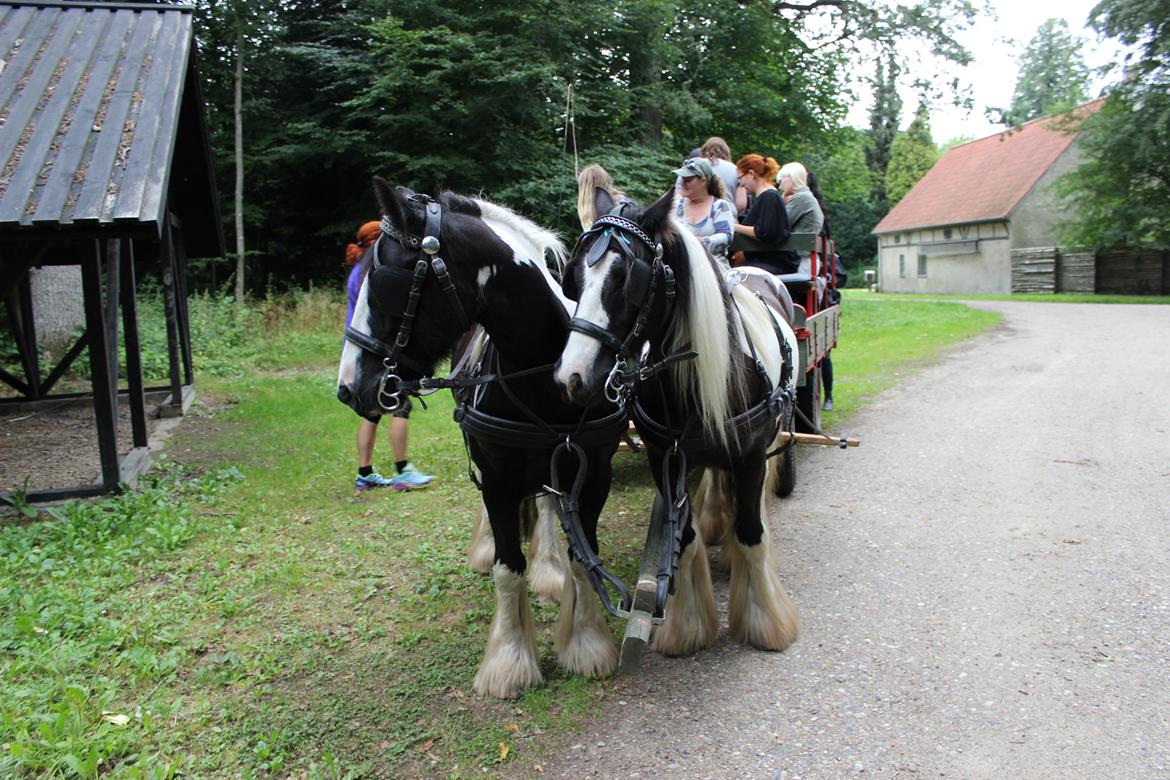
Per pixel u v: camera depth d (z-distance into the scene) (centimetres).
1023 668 350
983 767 289
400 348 297
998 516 533
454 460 713
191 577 468
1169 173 2314
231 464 707
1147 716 312
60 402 984
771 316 403
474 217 317
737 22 1817
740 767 295
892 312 2038
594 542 343
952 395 944
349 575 471
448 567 478
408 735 319
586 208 386
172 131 606
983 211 3338
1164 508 528
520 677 346
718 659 371
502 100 1489
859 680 348
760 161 623
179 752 307
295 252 1884
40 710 329
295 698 346
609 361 281
